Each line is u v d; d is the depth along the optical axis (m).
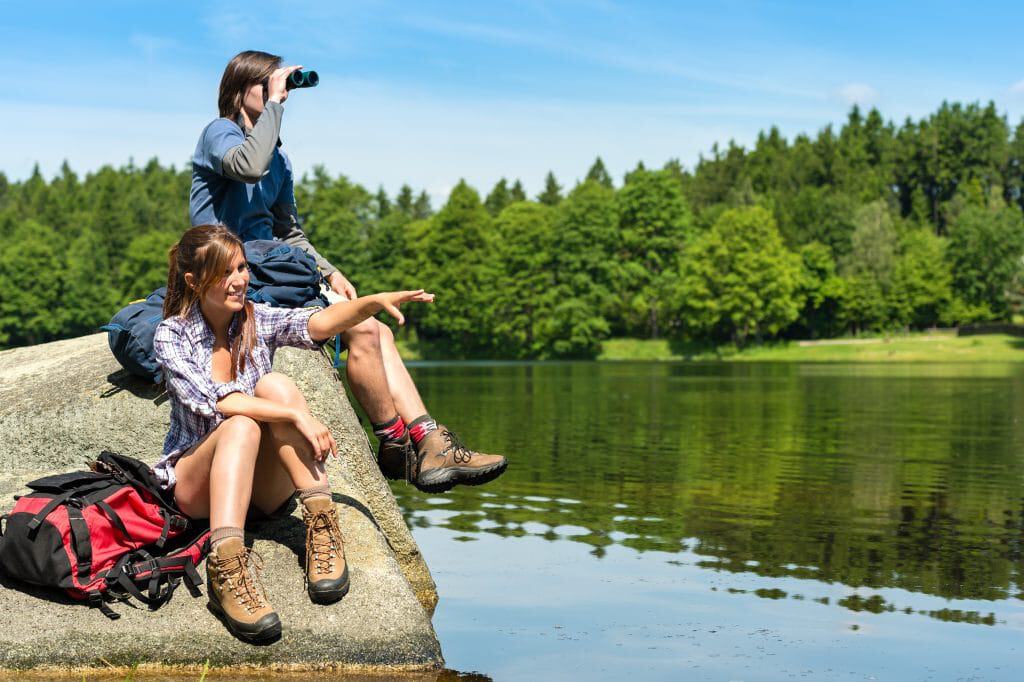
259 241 4.09
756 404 17.95
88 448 4.11
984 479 7.75
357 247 80.25
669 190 76.62
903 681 3.07
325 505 3.29
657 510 6.29
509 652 3.40
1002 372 37.75
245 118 4.15
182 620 3.17
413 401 3.92
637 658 3.30
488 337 76.75
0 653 3.07
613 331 79.12
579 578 4.47
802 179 117.38
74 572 3.11
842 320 84.56
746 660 3.29
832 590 4.24
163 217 112.56
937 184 127.94
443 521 5.91
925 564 4.73
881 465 8.64
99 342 4.88
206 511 3.27
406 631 3.25
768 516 6.08
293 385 3.28
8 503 3.73
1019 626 3.69
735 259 71.56
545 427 12.56
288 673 3.16
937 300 85.38
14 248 91.75
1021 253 84.81
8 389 4.42
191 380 3.16
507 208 82.69
